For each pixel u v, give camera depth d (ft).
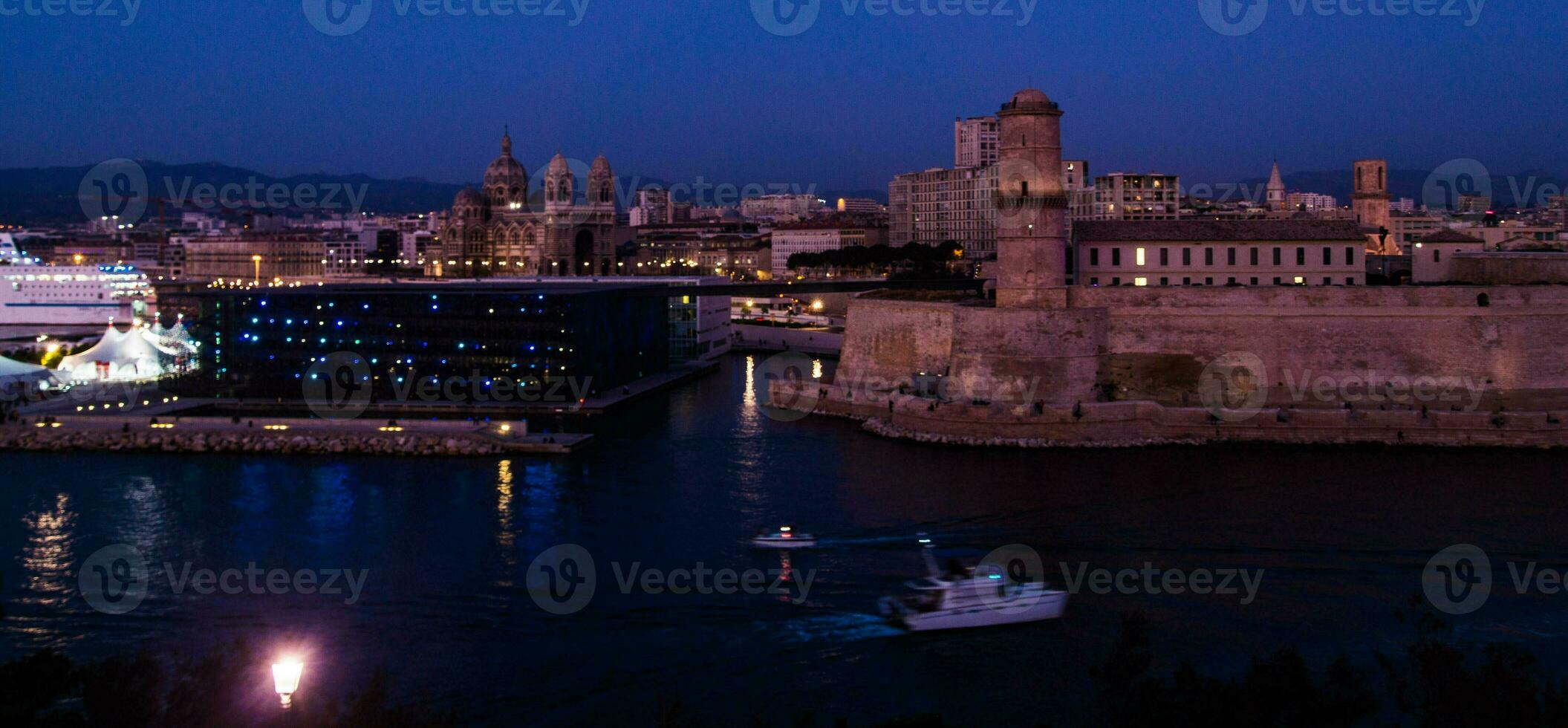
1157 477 407.44
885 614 286.05
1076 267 548.72
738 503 383.24
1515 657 199.52
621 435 508.12
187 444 479.82
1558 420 435.94
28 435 486.38
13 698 167.22
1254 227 544.21
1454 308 485.15
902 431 490.90
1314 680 240.94
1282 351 495.00
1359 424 449.48
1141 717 194.39
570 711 240.94
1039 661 260.21
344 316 602.44
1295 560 316.81
